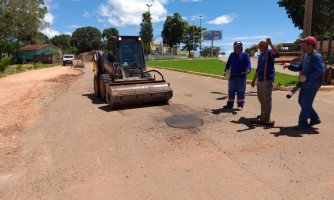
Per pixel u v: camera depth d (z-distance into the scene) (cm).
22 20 5503
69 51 9669
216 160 540
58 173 516
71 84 1781
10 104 1143
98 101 1138
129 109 961
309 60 643
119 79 1081
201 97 1145
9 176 512
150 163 539
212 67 2794
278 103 969
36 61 6275
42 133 739
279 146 591
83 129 757
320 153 552
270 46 686
